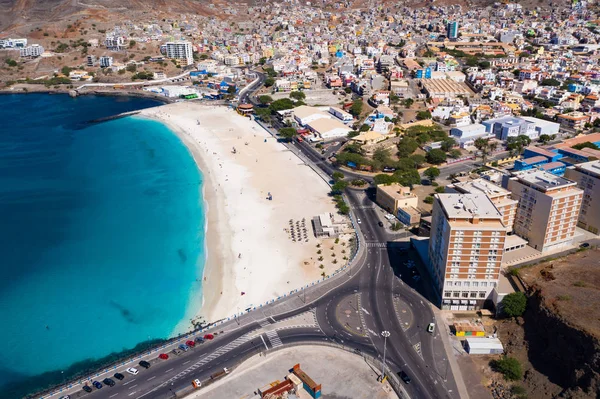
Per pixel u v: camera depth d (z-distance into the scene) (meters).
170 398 175.50
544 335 188.88
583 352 168.38
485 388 177.50
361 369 187.00
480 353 194.25
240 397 174.62
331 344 199.62
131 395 177.62
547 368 179.62
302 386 176.38
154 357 197.75
